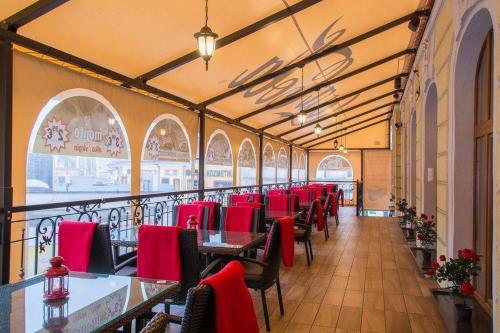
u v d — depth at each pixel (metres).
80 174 4.38
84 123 4.43
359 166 17.00
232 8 4.15
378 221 10.21
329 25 5.31
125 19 3.86
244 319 1.61
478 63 3.46
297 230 5.81
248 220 4.46
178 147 6.50
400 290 4.40
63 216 3.82
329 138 16.66
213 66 5.59
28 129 3.71
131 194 5.26
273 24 4.84
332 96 9.70
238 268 1.68
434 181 5.85
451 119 3.71
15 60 3.59
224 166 8.52
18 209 3.33
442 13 4.29
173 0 3.76
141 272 2.89
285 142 13.81
